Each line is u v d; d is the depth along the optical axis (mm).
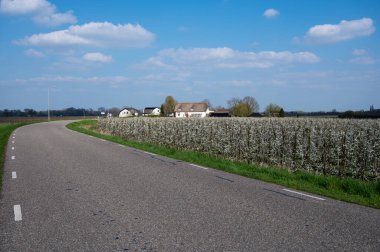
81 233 5547
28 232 5613
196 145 20250
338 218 6324
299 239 5223
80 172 11398
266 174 11367
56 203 7422
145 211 6777
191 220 6188
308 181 10336
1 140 24984
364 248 4879
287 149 14898
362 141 13023
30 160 14461
